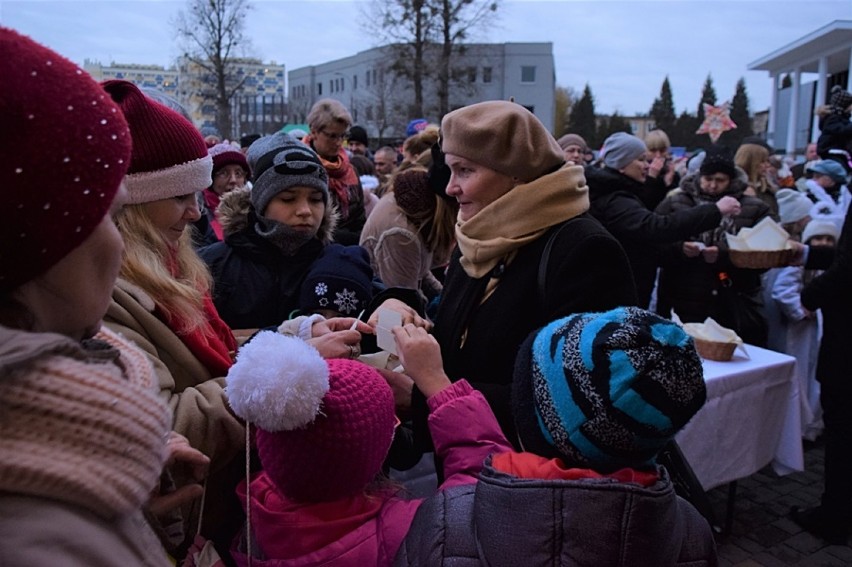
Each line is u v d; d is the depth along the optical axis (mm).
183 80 28766
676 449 1615
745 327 3557
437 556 911
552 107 46938
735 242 3133
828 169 4934
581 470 860
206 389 1253
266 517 1050
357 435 998
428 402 1264
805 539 2826
